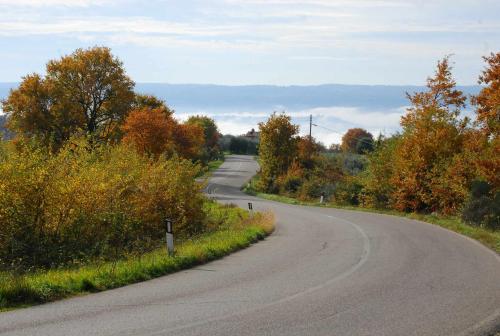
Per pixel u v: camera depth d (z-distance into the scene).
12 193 16.75
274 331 8.13
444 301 10.20
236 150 159.25
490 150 27.08
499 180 25.91
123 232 19.89
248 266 14.93
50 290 10.87
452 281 12.22
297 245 19.78
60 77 64.25
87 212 18.38
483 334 8.16
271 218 28.67
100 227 19.05
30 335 7.87
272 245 20.03
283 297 10.62
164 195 23.50
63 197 17.55
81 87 64.44
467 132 33.84
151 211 23.27
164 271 13.93
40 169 17.09
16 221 16.77
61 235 18.00
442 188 31.53
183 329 8.23
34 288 10.65
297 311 9.42
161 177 23.59
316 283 12.14
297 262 15.53
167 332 8.05
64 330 8.15
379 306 9.80
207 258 16.22
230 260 16.20
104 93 65.88
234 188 76.12
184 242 20.61
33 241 17.20
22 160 17.17
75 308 9.71
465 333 8.16
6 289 10.23
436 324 8.60
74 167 18.67
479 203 25.33
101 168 20.42
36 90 62.81
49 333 7.98
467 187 29.05
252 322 8.66
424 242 19.81
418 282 12.12
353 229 25.14
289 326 8.41
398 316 9.08
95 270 13.15
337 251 17.78
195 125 87.06
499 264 14.69
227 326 8.40
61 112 63.34
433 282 12.11
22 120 62.16
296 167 66.75
